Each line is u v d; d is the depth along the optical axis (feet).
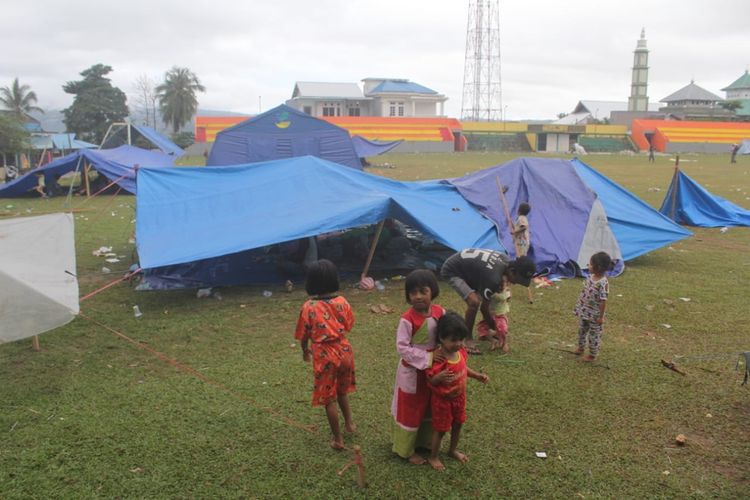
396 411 14.29
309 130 71.15
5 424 16.08
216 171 35.94
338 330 14.73
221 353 21.44
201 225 30.78
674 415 16.84
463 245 31.50
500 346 21.68
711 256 38.83
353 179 35.04
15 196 74.38
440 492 13.24
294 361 20.67
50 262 21.20
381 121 218.38
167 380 19.01
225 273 31.63
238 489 13.26
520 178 37.68
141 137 115.14
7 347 21.91
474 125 229.25
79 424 16.08
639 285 31.17
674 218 52.29
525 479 13.76
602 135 234.99
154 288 29.78
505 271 20.43
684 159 166.71
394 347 22.00
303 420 16.40
